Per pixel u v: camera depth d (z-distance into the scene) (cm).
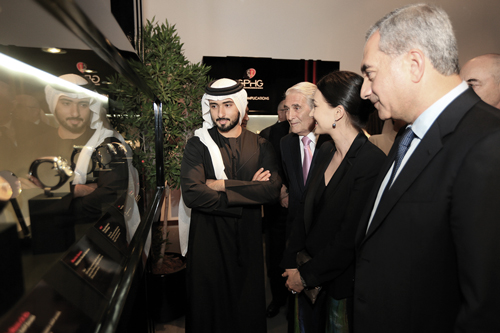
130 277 72
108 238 76
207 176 170
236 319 164
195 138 173
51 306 43
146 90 146
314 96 121
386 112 77
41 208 46
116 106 96
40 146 47
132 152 123
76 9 44
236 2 410
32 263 42
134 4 222
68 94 57
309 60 429
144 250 101
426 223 67
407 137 78
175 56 249
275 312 217
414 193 69
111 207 85
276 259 216
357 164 108
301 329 126
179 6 394
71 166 57
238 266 163
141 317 93
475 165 57
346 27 448
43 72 48
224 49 416
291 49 436
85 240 63
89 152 68
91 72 68
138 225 118
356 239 89
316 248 116
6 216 38
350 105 111
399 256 72
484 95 157
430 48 67
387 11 457
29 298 39
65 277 49
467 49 483
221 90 162
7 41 37
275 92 420
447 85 69
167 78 249
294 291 121
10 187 39
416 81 69
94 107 72
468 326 57
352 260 107
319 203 121
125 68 93
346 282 108
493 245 55
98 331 51
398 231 72
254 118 438
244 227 164
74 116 59
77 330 46
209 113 176
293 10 430
